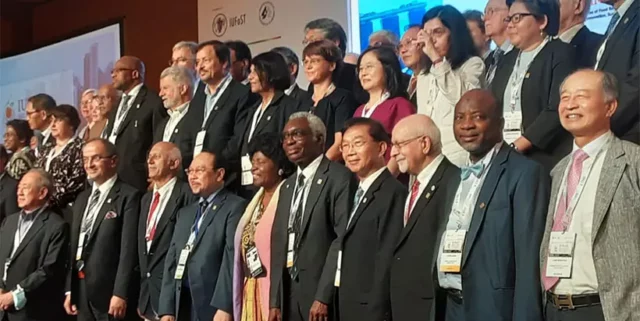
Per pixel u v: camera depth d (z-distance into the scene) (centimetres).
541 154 359
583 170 303
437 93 409
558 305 297
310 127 413
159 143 505
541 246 307
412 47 437
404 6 506
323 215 396
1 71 882
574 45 383
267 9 611
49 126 657
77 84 805
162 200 502
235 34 638
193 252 462
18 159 663
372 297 364
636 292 282
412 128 361
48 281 557
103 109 605
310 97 484
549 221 307
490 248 316
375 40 514
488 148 331
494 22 409
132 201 530
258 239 427
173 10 712
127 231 521
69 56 813
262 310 421
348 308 369
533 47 378
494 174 325
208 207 469
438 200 348
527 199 311
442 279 331
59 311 560
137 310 516
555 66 364
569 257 295
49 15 862
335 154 433
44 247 560
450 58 409
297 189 415
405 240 351
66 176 598
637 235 285
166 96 531
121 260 516
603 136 304
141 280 503
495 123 330
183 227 476
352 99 452
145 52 740
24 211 579
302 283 394
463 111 333
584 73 309
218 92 509
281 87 476
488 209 320
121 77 575
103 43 780
